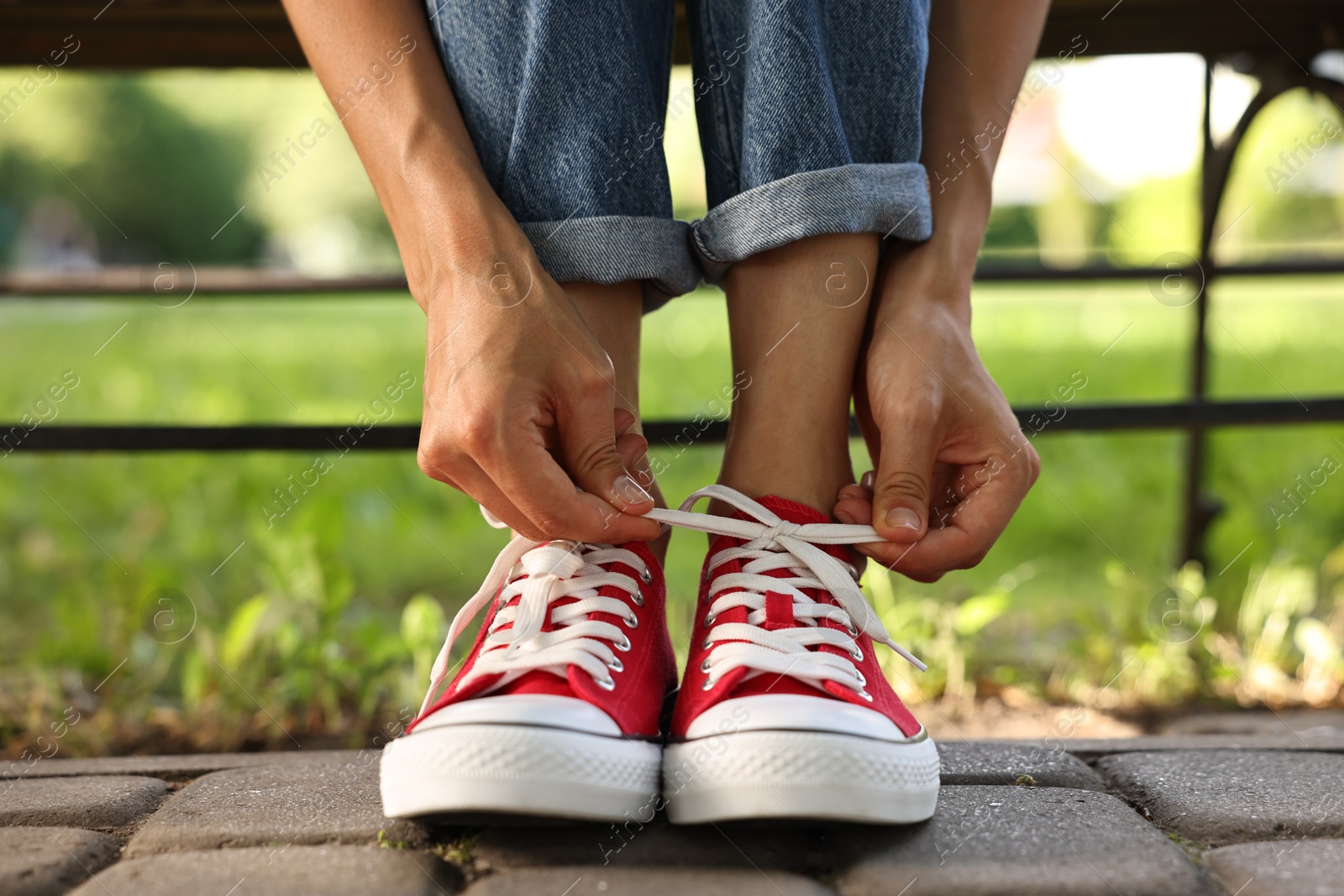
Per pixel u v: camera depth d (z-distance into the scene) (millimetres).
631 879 683
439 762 690
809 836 719
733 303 798
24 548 1629
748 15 782
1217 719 1042
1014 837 716
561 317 724
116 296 1285
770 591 751
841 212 764
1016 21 847
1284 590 1168
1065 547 1531
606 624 738
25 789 790
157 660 1103
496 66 764
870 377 786
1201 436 1243
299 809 757
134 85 11727
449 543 1612
